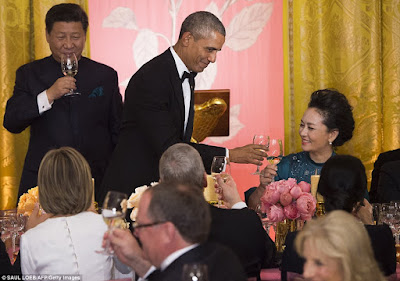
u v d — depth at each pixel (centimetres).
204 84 1312
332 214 402
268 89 1305
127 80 1308
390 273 559
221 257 420
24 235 546
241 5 1299
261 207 691
